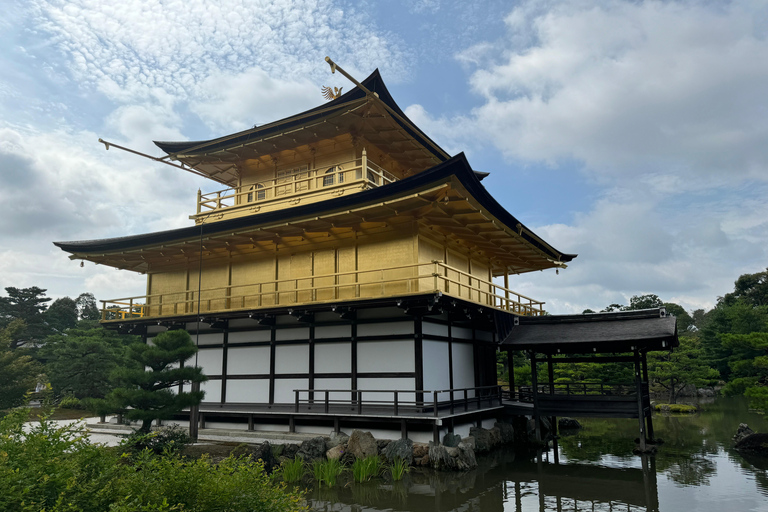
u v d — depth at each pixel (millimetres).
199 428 24328
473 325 27375
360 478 17453
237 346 26109
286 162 29609
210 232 25016
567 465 20688
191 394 18172
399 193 20203
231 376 25953
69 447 7590
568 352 25156
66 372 36250
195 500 7445
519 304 30000
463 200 20609
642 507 14969
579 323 25766
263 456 17328
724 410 41531
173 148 30844
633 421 35906
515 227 25859
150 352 17984
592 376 39625
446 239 25906
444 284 24859
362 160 25609
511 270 36312
